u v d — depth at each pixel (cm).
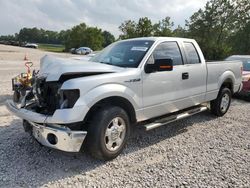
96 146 371
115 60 474
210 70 589
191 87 536
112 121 387
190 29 4294
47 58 430
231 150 454
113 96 385
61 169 370
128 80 406
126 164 392
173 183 342
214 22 4169
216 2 4116
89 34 7944
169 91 482
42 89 382
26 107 402
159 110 470
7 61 2062
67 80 356
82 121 359
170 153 435
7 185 325
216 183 344
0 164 375
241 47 4188
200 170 378
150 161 404
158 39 488
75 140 348
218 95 645
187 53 539
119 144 404
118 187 330
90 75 380
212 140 501
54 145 357
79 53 5147
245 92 864
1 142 450
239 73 710
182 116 518
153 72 445
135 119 430
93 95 359
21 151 418
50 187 325
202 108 586
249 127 588
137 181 345
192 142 488
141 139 495
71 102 347
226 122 623
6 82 1033
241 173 372
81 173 362
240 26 4212
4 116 593
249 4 4106
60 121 339
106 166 384
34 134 389
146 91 436
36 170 364
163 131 545
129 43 513
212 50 3192
